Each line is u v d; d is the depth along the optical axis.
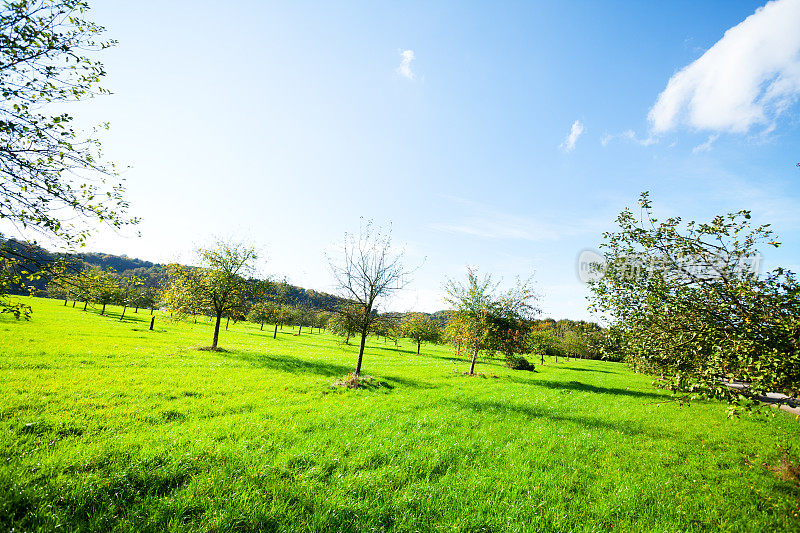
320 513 6.55
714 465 10.60
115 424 9.83
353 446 9.92
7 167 7.00
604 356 11.16
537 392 22.78
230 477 7.41
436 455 9.70
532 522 6.88
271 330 76.94
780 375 6.20
